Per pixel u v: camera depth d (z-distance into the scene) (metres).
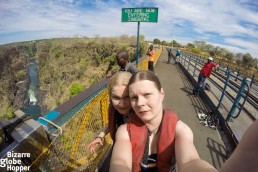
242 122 5.46
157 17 5.95
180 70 16.23
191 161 0.86
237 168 0.43
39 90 78.69
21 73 88.19
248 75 13.53
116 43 55.12
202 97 8.01
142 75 1.06
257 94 9.59
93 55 56.69
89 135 2.74
